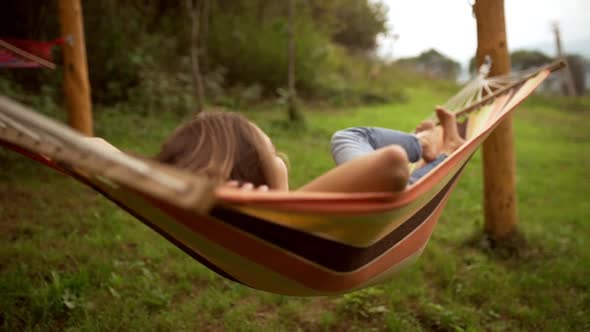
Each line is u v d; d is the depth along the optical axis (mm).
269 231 1330
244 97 12398
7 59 4539
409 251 1919
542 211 6105
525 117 18469
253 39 13680
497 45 3947
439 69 32062
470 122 3158
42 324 2908
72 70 5980
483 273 3883
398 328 3107
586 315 3395
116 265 3643
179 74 11000
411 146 2146
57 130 911
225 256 1537
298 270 1509
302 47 14195
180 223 1426
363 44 26094
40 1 10281
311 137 9609
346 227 1349
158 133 8281
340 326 3199
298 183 6270
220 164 1307
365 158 1277
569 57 35594
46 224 4449
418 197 1512
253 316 3242
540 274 3973
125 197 1476
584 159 10500
